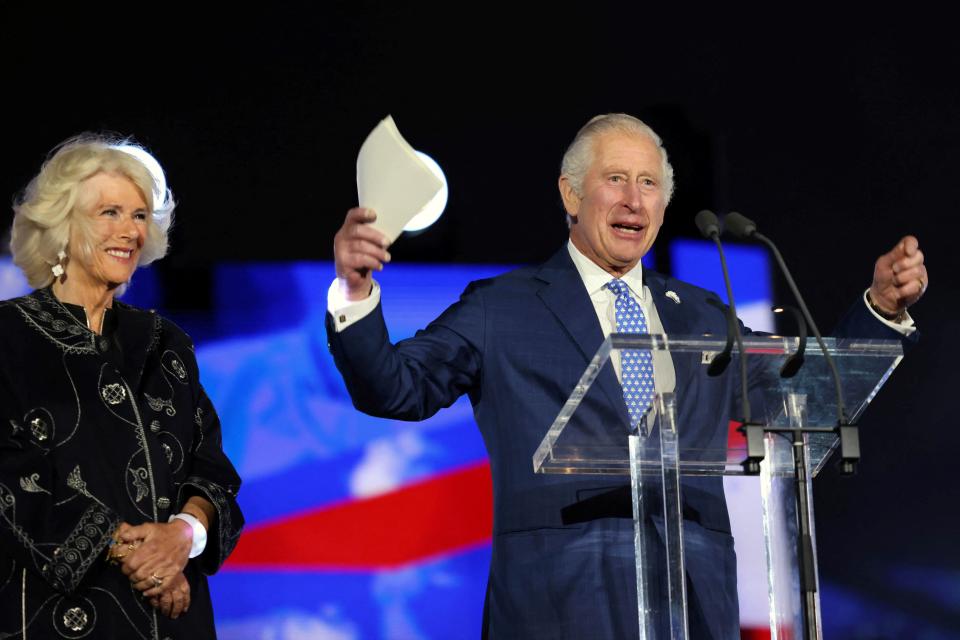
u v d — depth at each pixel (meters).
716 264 8.07
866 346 3.49
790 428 3.46
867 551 7.93
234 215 7.74
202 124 7.79
